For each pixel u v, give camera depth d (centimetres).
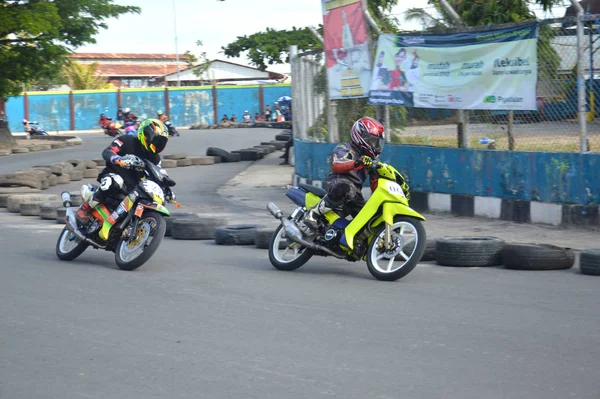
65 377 544
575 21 1136
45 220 1495
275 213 956
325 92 1697
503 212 1272
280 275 919
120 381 533
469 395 490
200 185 2147
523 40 1195
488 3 1455
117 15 4334
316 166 1698
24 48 4056
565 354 575
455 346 602
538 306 734
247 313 724
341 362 567
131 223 963
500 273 909
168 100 7125
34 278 907
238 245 1165
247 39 3100
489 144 1316
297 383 522
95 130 6950
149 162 961
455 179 1350
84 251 1119
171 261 1023
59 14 4091
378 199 862
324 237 907
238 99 7244
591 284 837
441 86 1330
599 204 1134
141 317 712
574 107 1173
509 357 570
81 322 697
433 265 973
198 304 764
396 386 511
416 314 710
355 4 1484
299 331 656
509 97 1224
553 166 1188
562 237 1112
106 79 9294
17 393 513
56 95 6844
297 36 3055
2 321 704
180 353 596
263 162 2906
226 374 543
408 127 1467
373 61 1475
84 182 2292
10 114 6738
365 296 791
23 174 1908
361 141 876
